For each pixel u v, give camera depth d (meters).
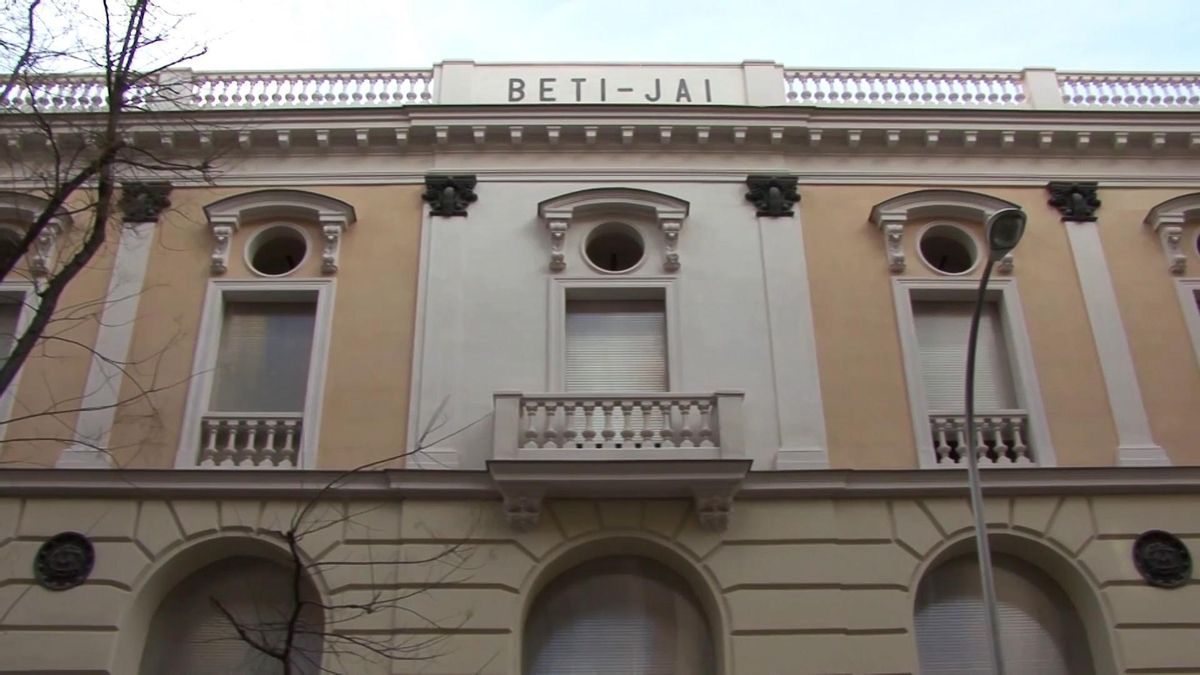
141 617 13.97
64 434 14.92
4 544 13.95
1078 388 15.59
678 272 16.48
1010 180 17.53
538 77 18.53
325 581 13.89
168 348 15.69
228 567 14.66
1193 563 14.19
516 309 16.09
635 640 14.19
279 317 16.36
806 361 15.66
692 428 14.53
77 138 16.23
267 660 14.09
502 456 14.07
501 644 13.45
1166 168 17.78
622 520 14.30
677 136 17.59
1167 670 13.52
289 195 16.88
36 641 13.37
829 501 14.48
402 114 17.48
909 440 15.09
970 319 16.44
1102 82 18.91
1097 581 14.07
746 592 13.82
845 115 17.56
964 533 14.34
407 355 15.71
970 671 14.06
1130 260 16.83
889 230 16.70
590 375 15.87
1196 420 15.42
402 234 16.86
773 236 16.81
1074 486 14.56
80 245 16.38
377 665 13.32
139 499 14.34
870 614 13.75
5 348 15.91
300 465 14.73
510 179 17.36
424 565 13.95
